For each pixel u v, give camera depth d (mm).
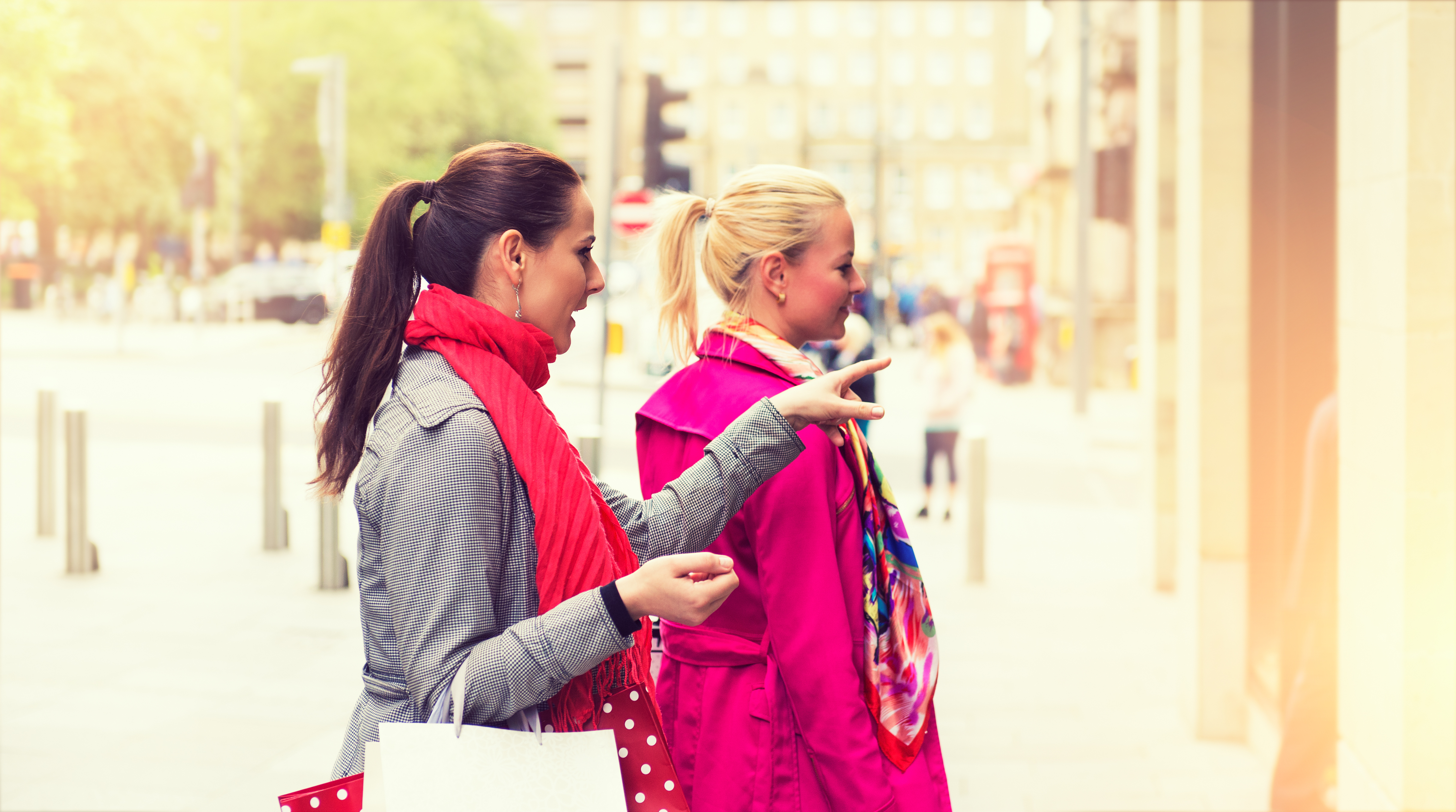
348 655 6434
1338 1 4023
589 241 1901
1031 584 8430
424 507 1659
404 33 50719
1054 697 5965
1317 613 4172
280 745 5094
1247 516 5266
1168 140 7996
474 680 1617
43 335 32969
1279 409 5160
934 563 9094
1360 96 3508
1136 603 7906
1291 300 5027
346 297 1894
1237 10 5234
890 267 59781
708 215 2480
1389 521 3271
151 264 48031
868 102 95125
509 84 62344
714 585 1635
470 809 1626
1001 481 13320
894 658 2180
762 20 94875
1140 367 8656
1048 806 4586
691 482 1961
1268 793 4680
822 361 8570
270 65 49531
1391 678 3256
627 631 1628
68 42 29156
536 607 1739
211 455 13648
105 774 4738
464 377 1752
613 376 24234
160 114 43219
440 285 1841
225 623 7000
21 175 31031
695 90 94000
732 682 2209
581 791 1667
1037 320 28000
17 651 6418
